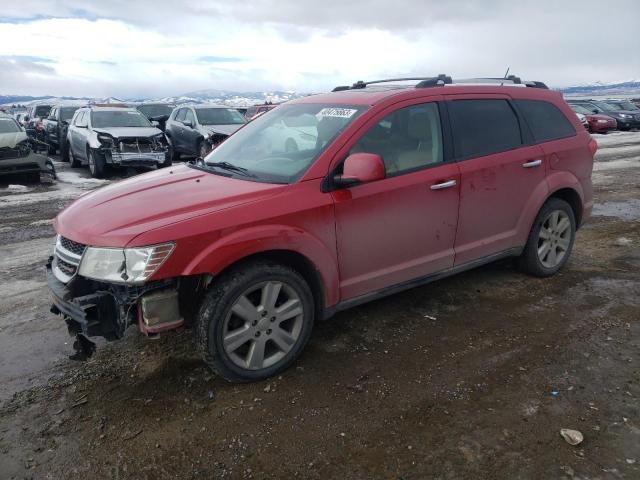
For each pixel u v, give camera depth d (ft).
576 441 8.55
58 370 11.10
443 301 14.44
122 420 9.40
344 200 11.01
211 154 14.16
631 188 32.14
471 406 9.66
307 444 8.72
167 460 8.41
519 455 8.36
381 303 14.34
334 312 11.62
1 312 14.03
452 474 7.98
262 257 10.52
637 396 9.89
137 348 11.98
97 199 11.17
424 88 13.03
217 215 9.72
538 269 15.71
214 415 9.53
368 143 11.64
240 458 8.43
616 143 63.52
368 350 11.80
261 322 10.37
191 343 12.18
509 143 14.35
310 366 11.14
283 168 11.47
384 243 11.90
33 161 36.37
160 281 9.46
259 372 10.49
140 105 65.26
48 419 9.44
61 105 59.21
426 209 12.42
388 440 8.78
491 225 14.08
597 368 10.89
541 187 14.96
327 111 12.62
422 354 11.59
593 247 19.45
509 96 14.76
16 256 19.13
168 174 12.85
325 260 10.91
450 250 13.33
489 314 13.60
